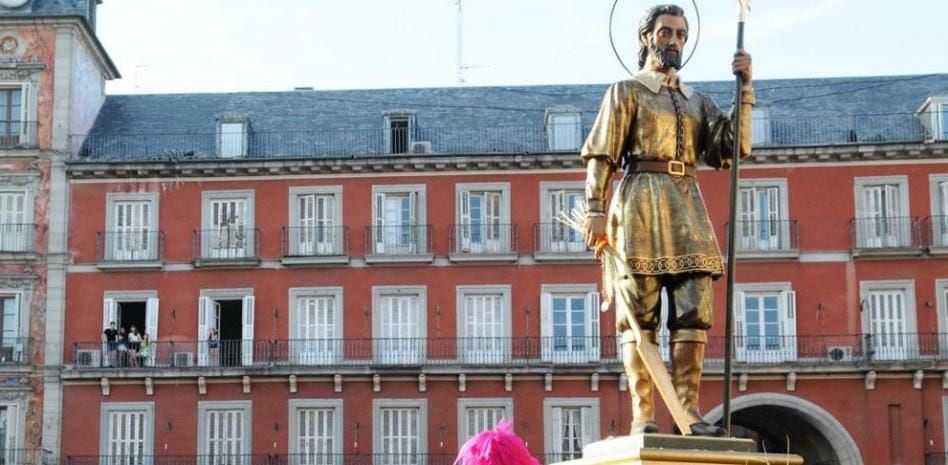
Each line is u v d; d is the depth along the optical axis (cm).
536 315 4475
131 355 4472
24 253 4519
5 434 4450
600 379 4394
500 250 4512
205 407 4444
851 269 4434
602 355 4422
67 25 4644
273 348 4484
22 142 4584
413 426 4416
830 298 4425
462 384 4416
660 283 803
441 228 4538
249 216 4569
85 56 4772
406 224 4553
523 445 634
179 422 4444
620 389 4394
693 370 797
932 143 4422
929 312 4391
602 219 808
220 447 4428
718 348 4341
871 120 4688
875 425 4331
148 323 4516
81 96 4734
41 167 4588
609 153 812
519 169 4550
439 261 4522
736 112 794
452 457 4378
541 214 4525
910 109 4781
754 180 4494
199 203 4584
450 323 4488
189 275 4544
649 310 801
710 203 4491
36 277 4534
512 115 4884
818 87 4928
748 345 4388
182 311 4522
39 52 4641
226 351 4503
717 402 4309
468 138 4772
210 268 4544
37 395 4466
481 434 632
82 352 4494
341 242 4541
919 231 4441
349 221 4559
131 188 4594
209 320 4516
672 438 732
